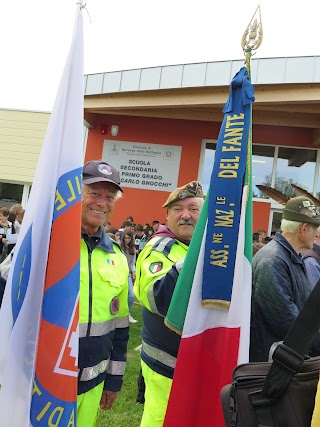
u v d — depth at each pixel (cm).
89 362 183
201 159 952
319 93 706
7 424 147
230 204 172
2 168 1353
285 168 928
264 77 731
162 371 195
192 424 165
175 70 794
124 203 983
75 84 165
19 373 150
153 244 207
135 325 595
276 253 229
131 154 984
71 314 152
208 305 169
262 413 99
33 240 154
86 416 186
